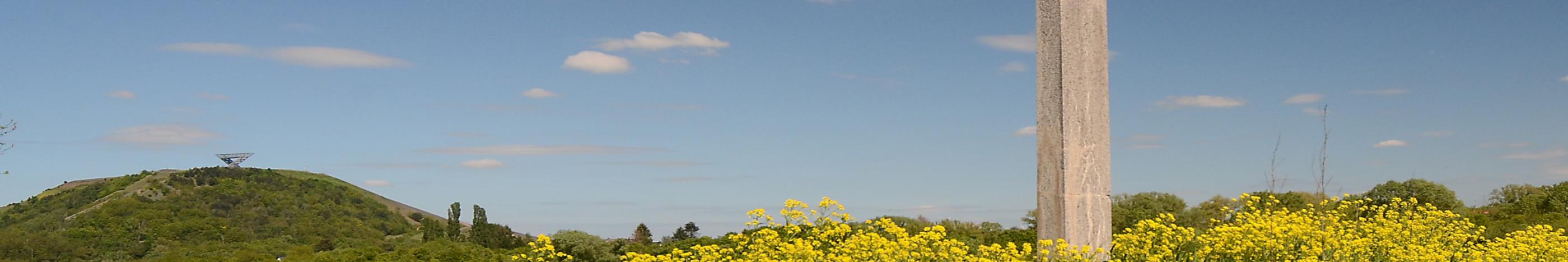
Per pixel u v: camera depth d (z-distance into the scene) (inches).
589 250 696.4
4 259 3034.0
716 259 294.7
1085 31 261.6
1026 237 636.1
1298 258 309.4
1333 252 317.4
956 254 278.4
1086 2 262.2
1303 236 315.0
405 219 4377.5
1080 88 259.6
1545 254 368.5
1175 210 629.6
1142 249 294.2
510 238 2647.6
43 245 3144.7
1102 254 257.8
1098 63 262.2
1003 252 274.4
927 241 282.4
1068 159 258.2
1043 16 265.0
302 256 2758.4
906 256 275.6
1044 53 264.1
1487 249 370.6
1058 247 248.5
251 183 4087.1
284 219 3791.8
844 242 287.6
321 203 4136.3
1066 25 260.8
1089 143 259.6
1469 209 718.5
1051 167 261.3
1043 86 263.9
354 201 4315.9
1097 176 259.9
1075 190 258.2
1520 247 359.9
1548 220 625.3
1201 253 303.1
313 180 4446.4
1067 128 258.7
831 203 302.2
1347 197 381.4
